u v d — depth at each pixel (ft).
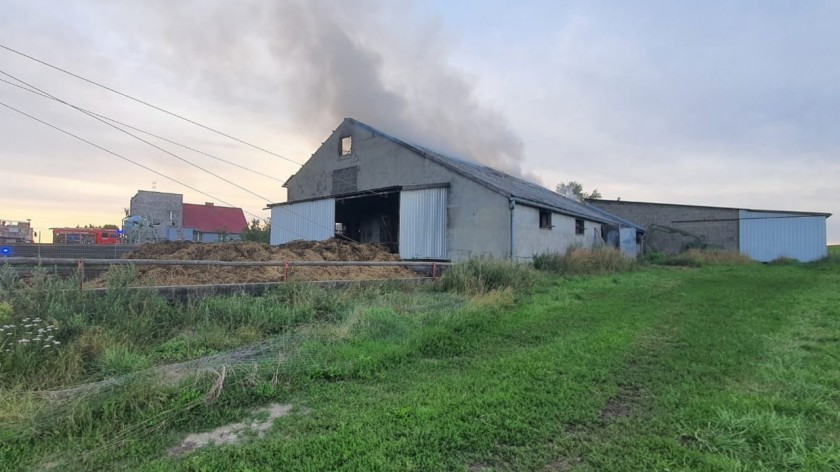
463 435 9.46
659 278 43.96
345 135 65.67
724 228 85.25
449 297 27.22
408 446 8.94
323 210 62.34
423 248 51.75
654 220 92.58
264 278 26.84
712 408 10.68
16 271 17.53
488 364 14.67
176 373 12.39
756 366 14.30
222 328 17.42
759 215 82.28
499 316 22.12
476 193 47.85
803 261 75.87
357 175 63.05
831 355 15.61
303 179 72.33
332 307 22.20
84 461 8.45
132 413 10.26
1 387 10.69
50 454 8.65
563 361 14.79
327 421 10.23
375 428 9.78
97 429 9.55
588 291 32.68
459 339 17.60
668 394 11.88
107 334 14.43
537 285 33.53
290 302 22.25
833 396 11.80
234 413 10.71
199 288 20.85
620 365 14.37
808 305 26.11
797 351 16.12
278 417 10.59
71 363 12.39
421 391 12.16
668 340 17.72
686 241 88.74
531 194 57.16
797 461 8.32
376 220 73.31
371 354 15.07
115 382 11.24
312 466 8.22
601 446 9.04
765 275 48.62
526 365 14.34
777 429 9.42
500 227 45.62
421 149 55.93
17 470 8.14
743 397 11.45
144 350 14.89
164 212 145.79
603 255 51.96
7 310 13.51
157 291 19.24
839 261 68.90
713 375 13.47
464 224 48.55
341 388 12.46
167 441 9.33
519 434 9.52
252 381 12.26
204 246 37.40
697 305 26.43
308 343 15.89
